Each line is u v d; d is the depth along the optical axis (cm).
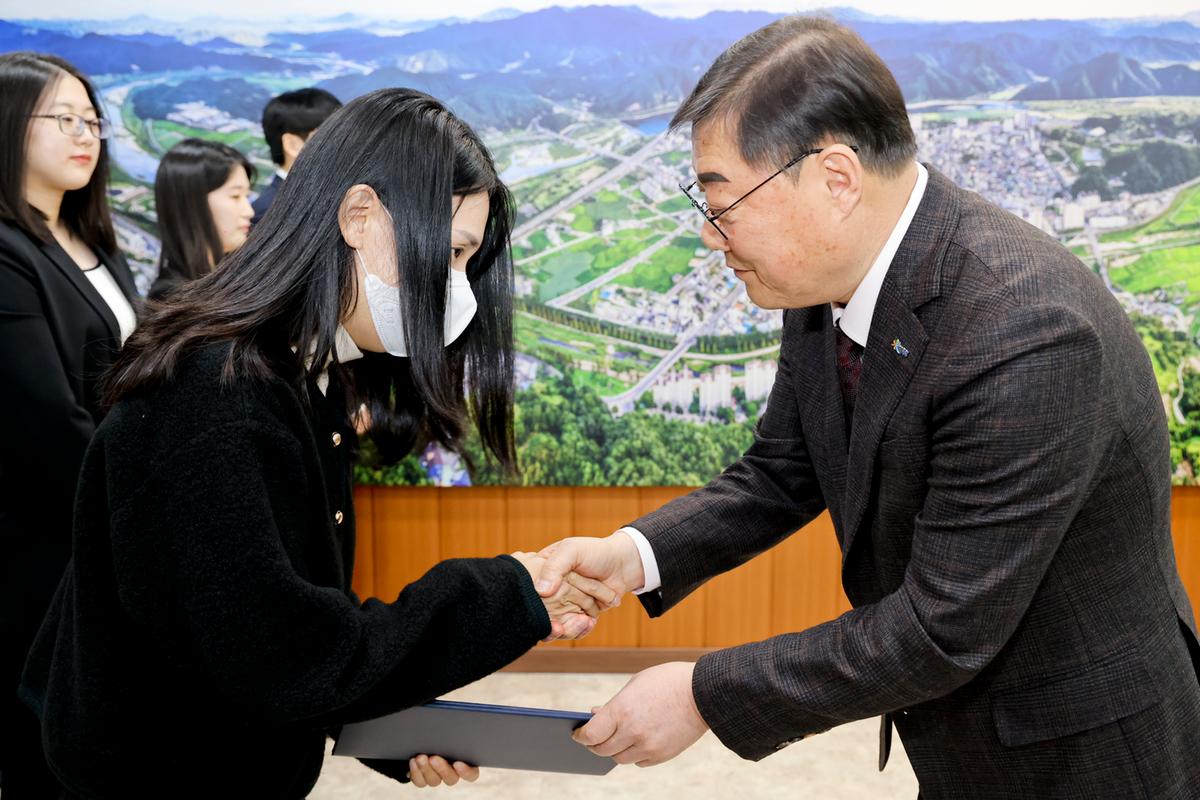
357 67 256
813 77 96
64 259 193
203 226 236
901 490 105
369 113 93
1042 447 91
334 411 101
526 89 253
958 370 94
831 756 247
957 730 111
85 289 195
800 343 125
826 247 101
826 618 287
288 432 88
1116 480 100
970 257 98
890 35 249
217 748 96
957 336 96
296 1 252
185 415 84
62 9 250
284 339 91
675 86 252
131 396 86
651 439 267
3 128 188
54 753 95
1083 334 91
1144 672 103
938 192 103
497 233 108
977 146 253
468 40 252
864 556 117
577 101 253
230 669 85
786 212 99
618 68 251
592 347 262
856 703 101
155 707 93
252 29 254
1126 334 102
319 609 87
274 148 247
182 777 96
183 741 95
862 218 99
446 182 92
